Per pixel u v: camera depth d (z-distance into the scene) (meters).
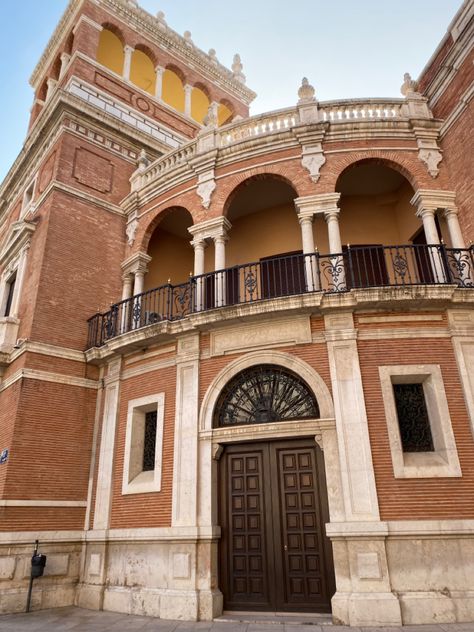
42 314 11.58
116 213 13.96
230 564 8.56
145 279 14.34
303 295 8.94
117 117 14.82
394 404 8.41
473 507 7.61
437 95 11.62
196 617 7.95
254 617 7.89
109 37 18.19
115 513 10.02
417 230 12.09
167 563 8.72
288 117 12.17
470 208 10.09
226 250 13.95
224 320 9.55
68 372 11.52
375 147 11.06
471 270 9.45
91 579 9.83
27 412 10.63
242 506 8.84
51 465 10.62
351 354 8.75
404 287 8.73
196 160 12.25
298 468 8.72
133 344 10.78
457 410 8.29
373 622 6.98
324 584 7.96
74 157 13.66
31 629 7.55
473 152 10.14
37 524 10.03
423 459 8.09
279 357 9.19
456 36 10.99
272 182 12.46
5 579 9.33
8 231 17.09
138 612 8.67
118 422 10.86
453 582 7.21
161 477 9.46
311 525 8.33
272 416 9.10
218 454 9.11
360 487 7.84
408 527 7.48
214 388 9.50
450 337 8.84
